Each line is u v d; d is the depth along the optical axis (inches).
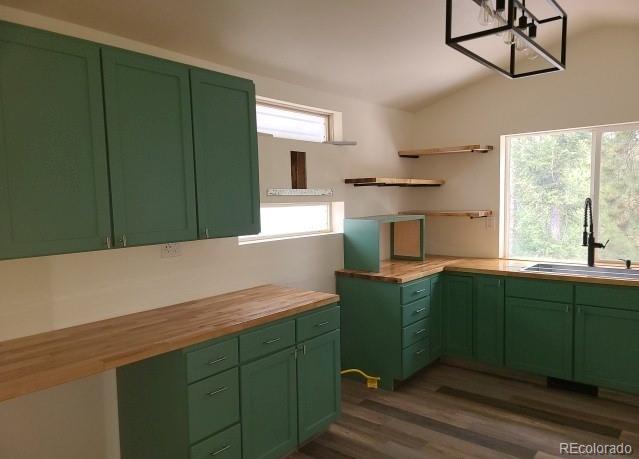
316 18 100.5
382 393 133.8
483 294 143.1
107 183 80.7
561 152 153.3
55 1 78.9
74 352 73.2
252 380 91.2
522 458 100.0
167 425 83.7
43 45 72.1
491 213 163.9
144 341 77.8
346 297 143.5
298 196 132.1
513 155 163.2
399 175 173.6
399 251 169.9
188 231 94.3
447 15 70.4
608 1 117.5
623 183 142.6
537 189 159.0
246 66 115.6
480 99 163.5
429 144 176.9
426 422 116.4
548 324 131.7
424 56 131.2
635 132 139.5
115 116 81.4
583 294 125.2
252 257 121.6
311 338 105.1
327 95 141.5
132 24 90.2
